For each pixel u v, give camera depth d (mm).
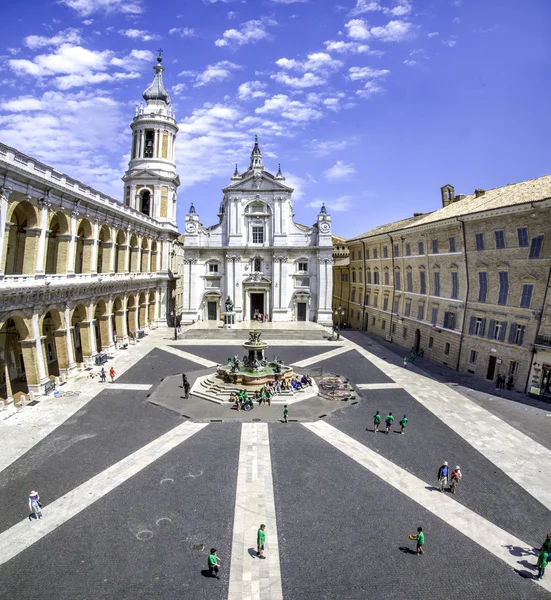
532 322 36906
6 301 30266
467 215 43062
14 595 14836
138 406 33500
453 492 21750
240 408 33188
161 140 72938
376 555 17156
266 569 16312
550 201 34062
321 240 71938
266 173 71375
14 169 29672
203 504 20406
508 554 17422
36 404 33406
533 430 29812
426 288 53031
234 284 72125
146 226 63750
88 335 44688
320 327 67812
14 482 22062
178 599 14867
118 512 19672
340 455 25719
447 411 33312
